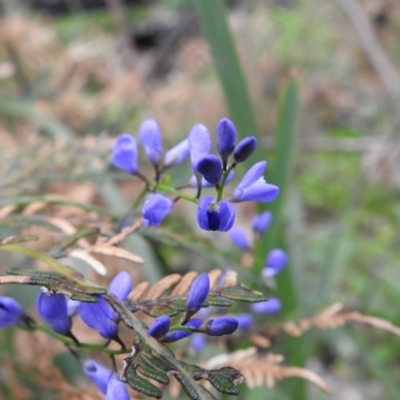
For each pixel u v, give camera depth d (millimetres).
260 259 245
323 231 439
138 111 517
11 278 172
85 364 187
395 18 659
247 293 179
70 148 274
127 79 505
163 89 547
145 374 159
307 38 698
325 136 661
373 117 698
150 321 282
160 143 211
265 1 791
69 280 177
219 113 536
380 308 456
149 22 897
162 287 179
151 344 165
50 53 514
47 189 345
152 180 213
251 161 301
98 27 796
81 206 236
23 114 433
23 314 187
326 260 376
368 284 486
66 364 308
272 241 288
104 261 302
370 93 719
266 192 184
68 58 520
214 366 242
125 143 209
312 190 635
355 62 696
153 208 182
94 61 537
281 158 301
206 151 193
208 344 260
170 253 491
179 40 779
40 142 276
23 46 499
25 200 233
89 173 264
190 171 270
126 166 211
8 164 267
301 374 235
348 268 507
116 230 228
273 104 613
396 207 607
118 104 505
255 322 272
